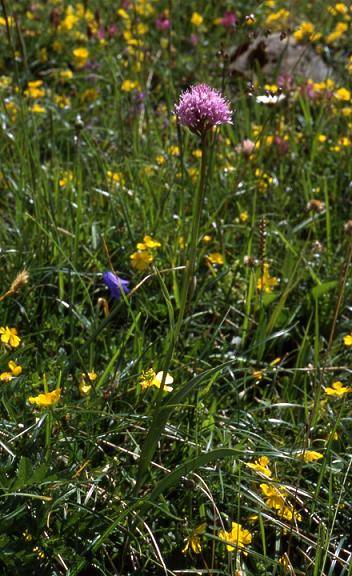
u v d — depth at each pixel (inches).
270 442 45.9
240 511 43.2
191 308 52.4
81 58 78.9
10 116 66.8
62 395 44.9
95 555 41.4
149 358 47.6
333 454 45.0
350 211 63.0
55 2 98.2
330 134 73.1
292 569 40.5
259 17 103.9
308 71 87.4
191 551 42.3
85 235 55.9
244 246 57.1
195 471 43.1
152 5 104.6
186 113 39.0
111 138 69.1
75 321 51.3
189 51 97.0
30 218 54.5
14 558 39.3
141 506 41.8
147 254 49.7
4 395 43.8
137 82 74.2
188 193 60.9
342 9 93.7
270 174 65.6
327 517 43.5
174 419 45.6
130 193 60.0
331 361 50.7
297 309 52.9
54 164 60.7
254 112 75.2
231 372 47.9
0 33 87.0
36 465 41.0
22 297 51.1
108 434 43.2
